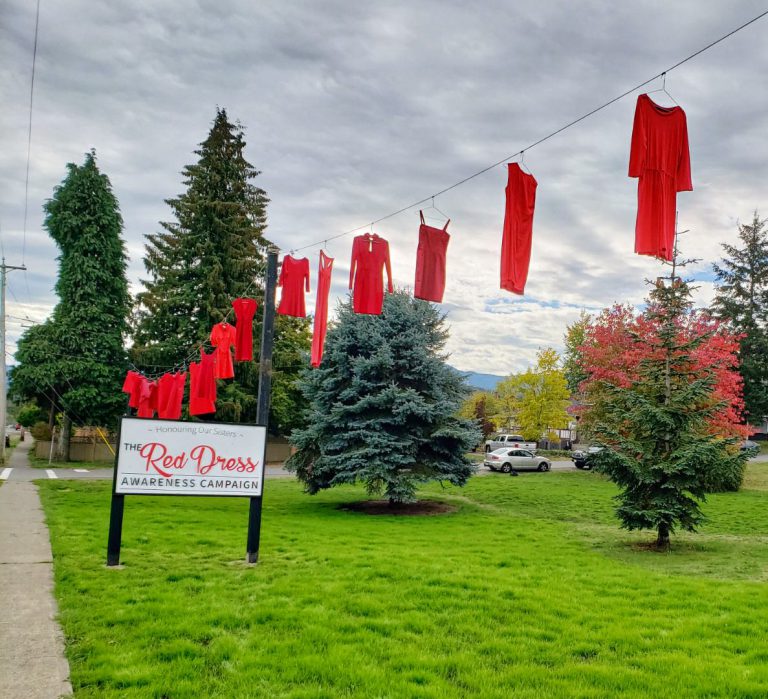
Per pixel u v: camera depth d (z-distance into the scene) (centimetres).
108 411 3303
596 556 1138
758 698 484
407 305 1936
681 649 599
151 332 3192
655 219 587
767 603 775
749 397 4472
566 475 3105
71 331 3228
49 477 2422
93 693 452
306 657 536
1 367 2950
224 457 927
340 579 830
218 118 3231
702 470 1191
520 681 506
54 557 899
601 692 484
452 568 936
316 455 1898
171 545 1041
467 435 1783
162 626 600
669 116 595
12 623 597
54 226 3322
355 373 1827
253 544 931
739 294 4756
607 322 2975
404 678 502
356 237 924
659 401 1311
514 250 702
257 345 3247
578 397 3469
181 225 3206
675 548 1244
